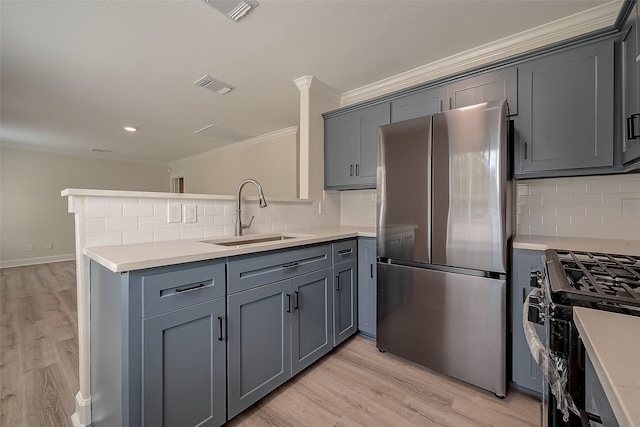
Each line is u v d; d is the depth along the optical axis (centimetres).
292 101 329
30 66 245
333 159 280
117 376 106
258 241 204
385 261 198
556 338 66
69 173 600
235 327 135
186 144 544
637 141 127
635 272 90
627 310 60
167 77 268
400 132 187
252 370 144
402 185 186
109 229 141
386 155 194
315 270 184
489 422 139
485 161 155
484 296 157
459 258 164
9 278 429
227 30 198
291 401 154
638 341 47
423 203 177
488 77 191
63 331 241
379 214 198
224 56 232
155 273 106
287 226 242
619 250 137
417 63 242
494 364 155
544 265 108
